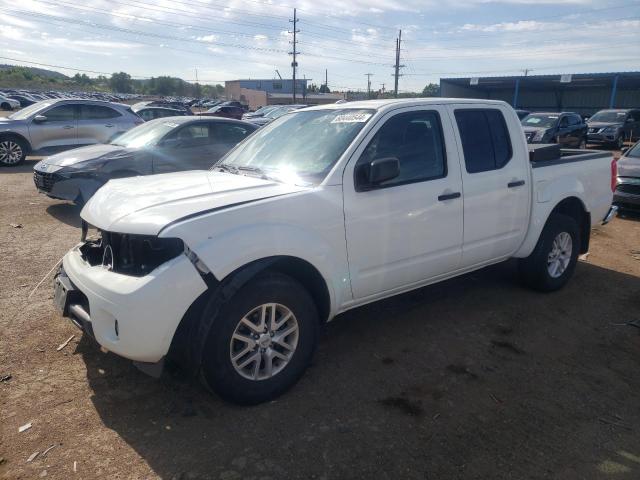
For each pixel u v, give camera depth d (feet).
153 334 9.31
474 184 13.96
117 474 8.64
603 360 12.87
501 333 14.23
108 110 45.27
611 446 9.61
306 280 11.53
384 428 9.98
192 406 10.55
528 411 10.64
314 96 258.16
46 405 10.43
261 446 9.39
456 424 10.16
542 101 163.53
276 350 10.91
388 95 224.33
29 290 16.34
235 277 9.93
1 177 38.65
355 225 11.58
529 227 15.88
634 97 147.13
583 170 17.58
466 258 14.28
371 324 14.67
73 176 25.38
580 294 17.24
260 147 14.10
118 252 10.15
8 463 8.80
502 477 8.75
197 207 10.05
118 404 10.54
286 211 10.55
